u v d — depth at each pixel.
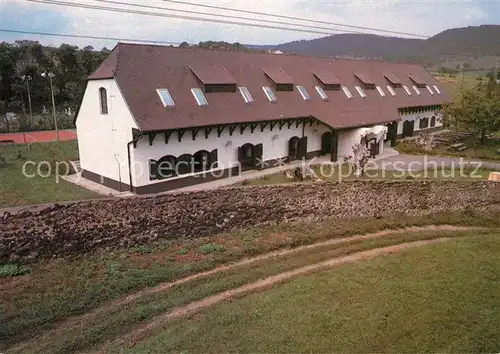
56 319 10.63
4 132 43.12
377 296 12.26
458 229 19.80
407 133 39.00
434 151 31.81
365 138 28.86
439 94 45.09
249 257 15.23
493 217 21.41
